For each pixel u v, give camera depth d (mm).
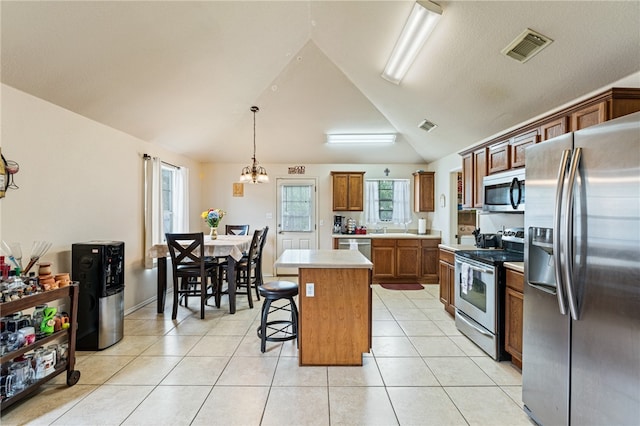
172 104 3533
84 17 2080
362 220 6133
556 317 1637
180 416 1899
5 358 1828
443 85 3049
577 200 1474
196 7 2344
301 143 5480
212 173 6148
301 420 1863
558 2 1772
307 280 2541
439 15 2160
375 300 4398
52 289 2160
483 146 3463
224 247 3816
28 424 1823
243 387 2211
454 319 3590
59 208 2742
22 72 2258
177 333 3189
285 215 6191
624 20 1716
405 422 1854
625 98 1905
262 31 2895
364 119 4789
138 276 3965
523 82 2504
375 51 2949
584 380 1453
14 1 1838
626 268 1250
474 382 2291
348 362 2539
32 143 2482
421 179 5777
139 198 3971
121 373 2395
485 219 3910
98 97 2873
